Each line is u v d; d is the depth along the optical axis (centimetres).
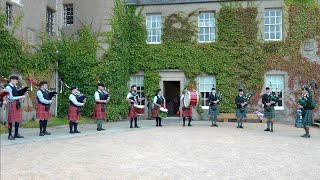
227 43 1886
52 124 1482
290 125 1711
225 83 1872
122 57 1839
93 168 641
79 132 1188
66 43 1773
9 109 991
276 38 1888
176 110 2280
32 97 1510
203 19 1941
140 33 1962
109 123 1614
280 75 1864
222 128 1421
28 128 1347
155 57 1939
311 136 1212
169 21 1947
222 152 820
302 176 594
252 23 1872
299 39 1850
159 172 616
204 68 1897
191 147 889
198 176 590
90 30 1753
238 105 1473
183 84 1923
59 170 623
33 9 1570
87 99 1688
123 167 655
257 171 629
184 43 1927
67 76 1723
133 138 1045
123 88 1819
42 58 1591
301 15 1856
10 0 1397
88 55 1727
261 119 1756
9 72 1356
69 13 1831
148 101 1930
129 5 1977
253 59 1862
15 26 1424
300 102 1176
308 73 1834
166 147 884
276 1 1870
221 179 571
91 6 1766
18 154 766
